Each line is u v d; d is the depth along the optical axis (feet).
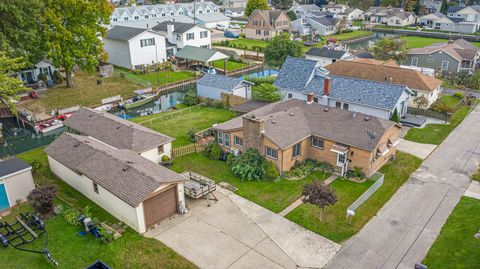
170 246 72.59
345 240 74.69
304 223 79.87
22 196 87.20
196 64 230.07
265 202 87.61
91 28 164.66
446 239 73.97
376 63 175.63
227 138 108.58
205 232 76.89
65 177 95.96
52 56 152.56
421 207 85.56
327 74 146.82
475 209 82.89
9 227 77.46
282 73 154.61
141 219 75.56
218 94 159.94
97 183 81.51
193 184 90.84
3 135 141.28
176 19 328.49
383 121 103.04
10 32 138.62
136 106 169.48
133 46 212.23
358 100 132.26
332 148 99.60
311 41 311.88
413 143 120.67
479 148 116.06
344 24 366.02
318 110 112.37
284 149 94.73
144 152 101.30
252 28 331.16
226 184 95.55
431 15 380.99
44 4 147.64
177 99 184.03
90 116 121.60
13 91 124.36
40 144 132.36
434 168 103.96
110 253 70.08
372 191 90.58
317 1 526.57
